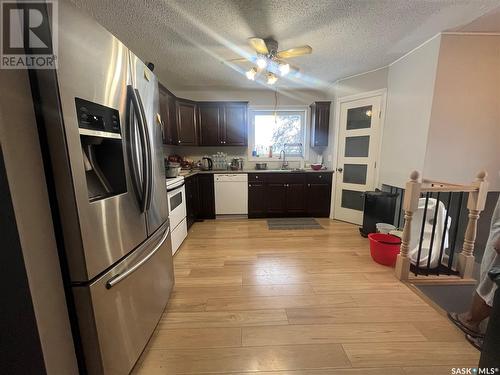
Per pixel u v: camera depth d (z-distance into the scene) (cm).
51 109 76
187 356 127
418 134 255
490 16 195
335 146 376
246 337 139
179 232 270
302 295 180
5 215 69
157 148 153
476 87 232
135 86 120
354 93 344
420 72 249
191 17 192
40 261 78
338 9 182
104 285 96
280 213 397
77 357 94
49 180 80
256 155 437
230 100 420
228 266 227
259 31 214
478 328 140
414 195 187
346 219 374
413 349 130
